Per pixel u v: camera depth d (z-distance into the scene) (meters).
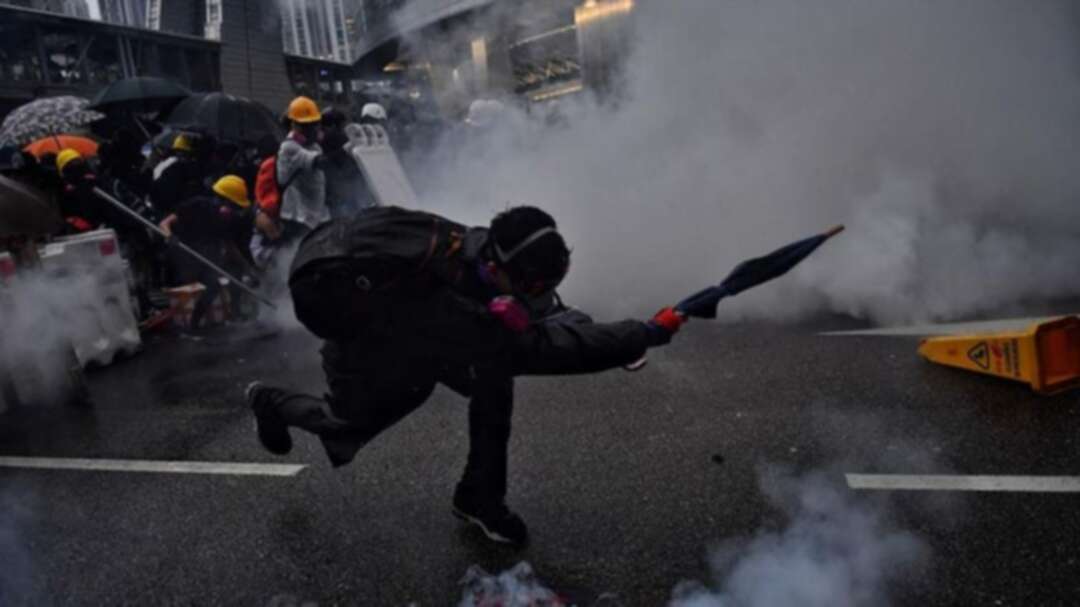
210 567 2.28
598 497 2.50
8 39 15.22
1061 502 2.25
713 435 2.89
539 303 1.92
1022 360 2.99
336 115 5.38
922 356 3.51
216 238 5.42
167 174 5.91
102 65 17.16
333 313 1.80
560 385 3.55
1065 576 1.93
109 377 4.38
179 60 19.25
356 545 2.33
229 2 20.42
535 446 2.91
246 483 2.81
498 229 1.66
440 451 2.94
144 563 2.34
